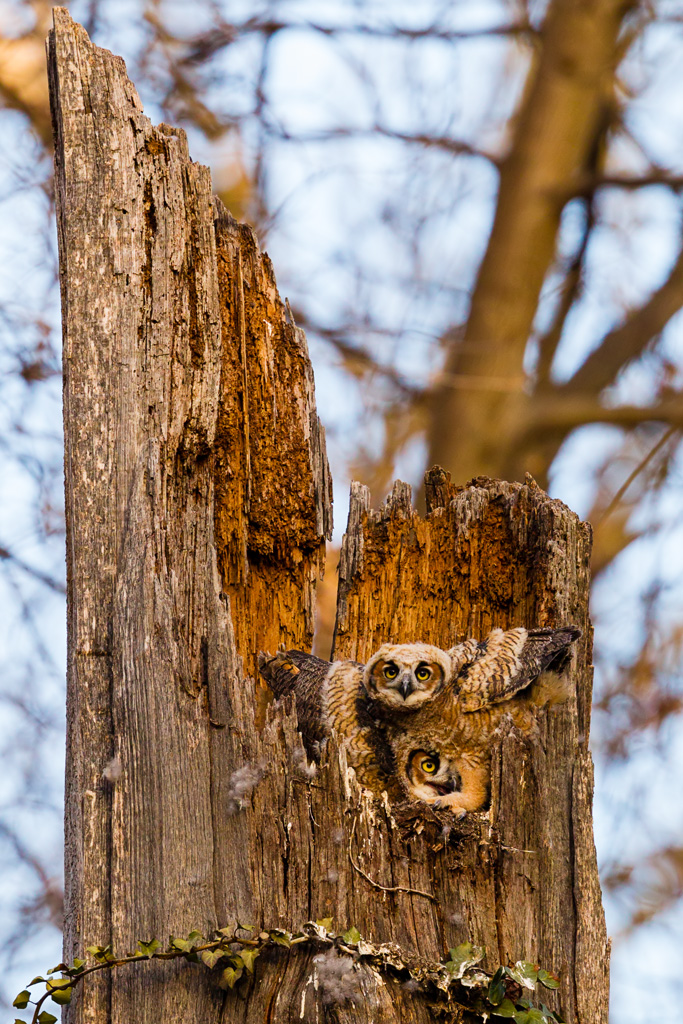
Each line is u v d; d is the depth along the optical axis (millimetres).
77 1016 5758
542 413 18344
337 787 6367
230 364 7773
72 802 6363
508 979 6188
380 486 16953
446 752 7395
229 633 6691
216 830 6180
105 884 5953
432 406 18312
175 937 5844
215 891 6043
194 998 5793
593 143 19906
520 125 19203
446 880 6367
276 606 8156
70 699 6559
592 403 18594
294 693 7395
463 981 5988
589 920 6570
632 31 19312
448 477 9047
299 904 6109
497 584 8180
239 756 6387
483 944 6250
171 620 6387
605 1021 6406
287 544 8117
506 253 18547
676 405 18312
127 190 6930
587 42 18922
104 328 6770
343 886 6164
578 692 7348
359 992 5773
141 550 6430
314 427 8250
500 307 18344
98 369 6719
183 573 6676
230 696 6512
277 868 6172
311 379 8328
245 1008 5797
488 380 17141
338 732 7543
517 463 18250
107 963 5703
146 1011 5742
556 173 18859
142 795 6066
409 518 8547
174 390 6828
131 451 6617
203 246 7148
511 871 6520
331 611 15703
